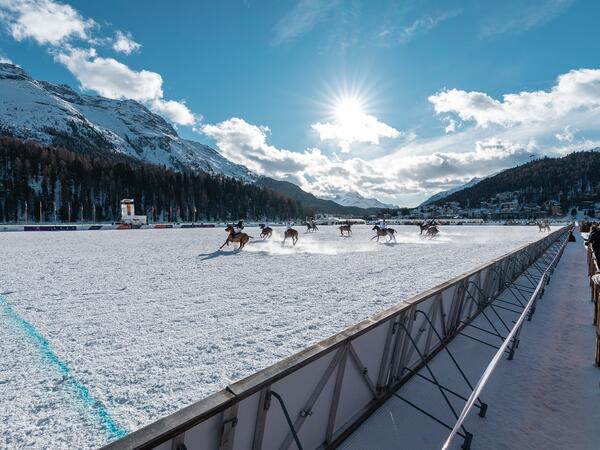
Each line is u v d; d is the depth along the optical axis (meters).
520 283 9.21
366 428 2.89
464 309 5.47
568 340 5.12
